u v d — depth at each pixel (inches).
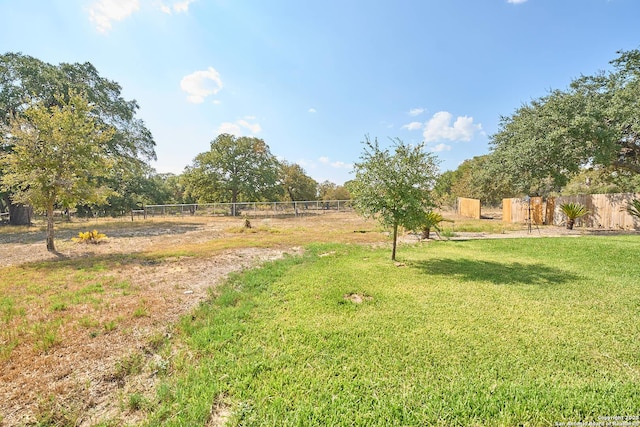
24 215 792.3
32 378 96.3
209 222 805.9
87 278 220.8
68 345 118.4
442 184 270.8
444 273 230.4
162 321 143.5
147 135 868.6
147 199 1473.9
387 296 178.4
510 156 536.4
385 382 93.6
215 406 84.2
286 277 224.7
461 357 108.4
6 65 611.8
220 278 223.3
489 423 76.2
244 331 132.1
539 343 118.1
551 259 270.7
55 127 338.6
